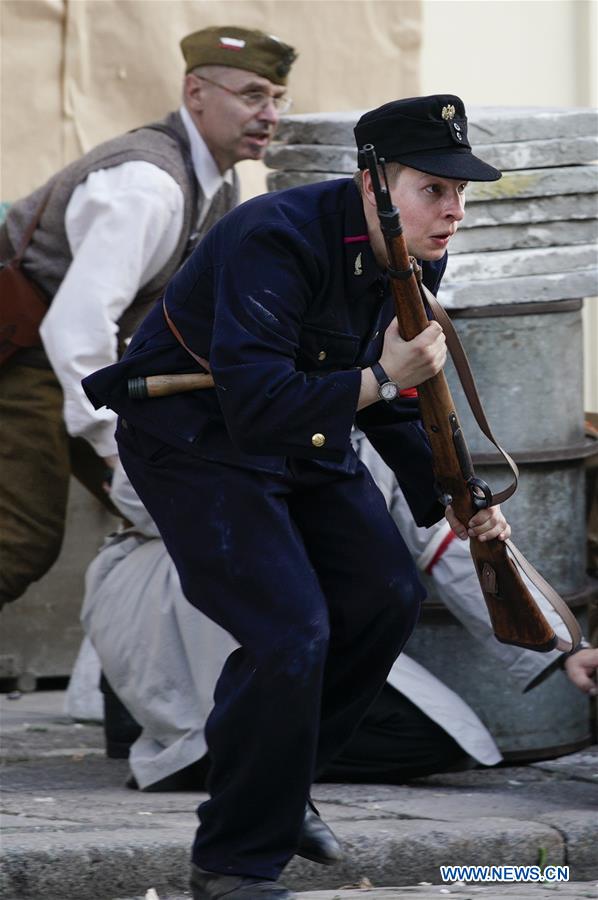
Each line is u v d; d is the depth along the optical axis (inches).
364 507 331.0
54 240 546.9
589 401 786.2
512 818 396.8
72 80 669.3
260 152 538.6
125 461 332.5
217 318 305.0
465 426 466.3
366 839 368.8
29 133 664.4
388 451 352.8
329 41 710.5
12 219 558.3
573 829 386.0
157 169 521.0
